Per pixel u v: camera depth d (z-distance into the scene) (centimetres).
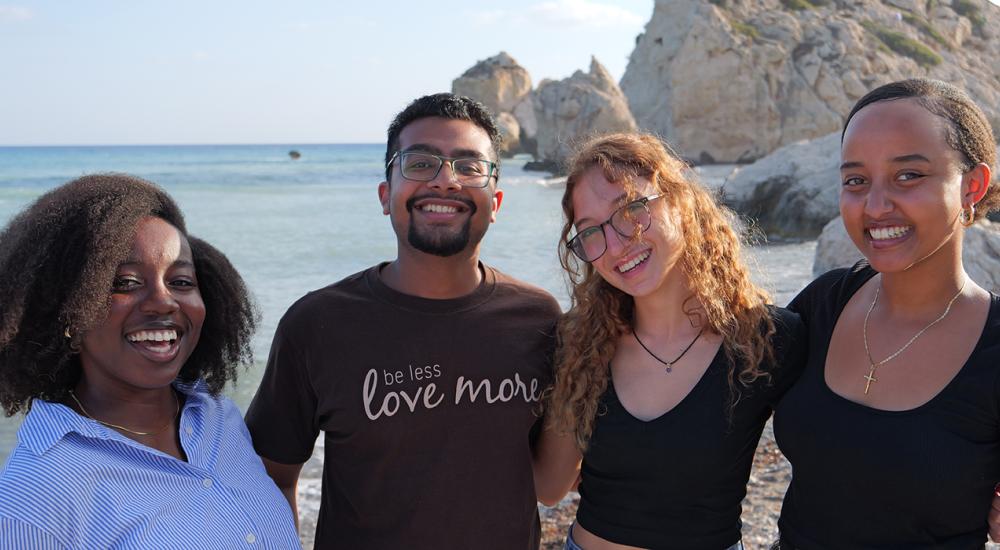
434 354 283
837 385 248
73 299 207
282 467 298
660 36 6103
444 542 276
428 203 288
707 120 5103
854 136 238
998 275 909
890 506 229
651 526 272
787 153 2312
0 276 207
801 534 251
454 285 293
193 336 241
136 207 222
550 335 303
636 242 285
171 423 241
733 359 274
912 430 225
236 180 5703
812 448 245
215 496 225
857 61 5141
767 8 5653
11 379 211
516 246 2041
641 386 284
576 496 530
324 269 1734
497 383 287
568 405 283
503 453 286
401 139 296
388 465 277
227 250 2022
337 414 279
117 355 220
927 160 227
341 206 3450
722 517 272
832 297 271
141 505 206
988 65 6191
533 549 301
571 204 305
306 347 286
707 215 300
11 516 187
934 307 240
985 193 238
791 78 5100
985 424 220
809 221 2108
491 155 301
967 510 224
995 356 221
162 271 226
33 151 16875
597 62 5753
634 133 313
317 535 296
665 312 292
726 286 290
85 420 210
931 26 6241
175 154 13562
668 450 267
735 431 269
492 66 7944
